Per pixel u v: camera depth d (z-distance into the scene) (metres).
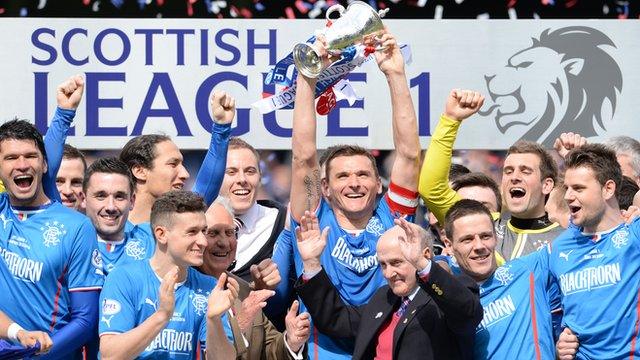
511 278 13.93
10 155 13.76
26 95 17.98
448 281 13.04
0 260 13.77
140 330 13.02
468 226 13.74
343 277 14.63
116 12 18.11
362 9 14.46
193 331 13.65
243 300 14.38
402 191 14.80
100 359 13.37
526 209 15.73
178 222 13.48
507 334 13.75
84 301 13.82
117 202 14.42
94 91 18.05
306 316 13.74
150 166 15.50
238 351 13.78
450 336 13.57
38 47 17.98
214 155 15.14
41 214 13.94
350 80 18.09
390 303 13.91
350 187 14.61
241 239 16.30
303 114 14.59
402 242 13.15
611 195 13.71
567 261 13.90
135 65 18.08
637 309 13.55
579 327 13.70
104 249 14.46
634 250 13.62
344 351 14.42
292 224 14.79
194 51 18.11
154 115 18.08
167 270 13.61
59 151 14.45
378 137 18.12
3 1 18.03
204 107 18.11
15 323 13.24
